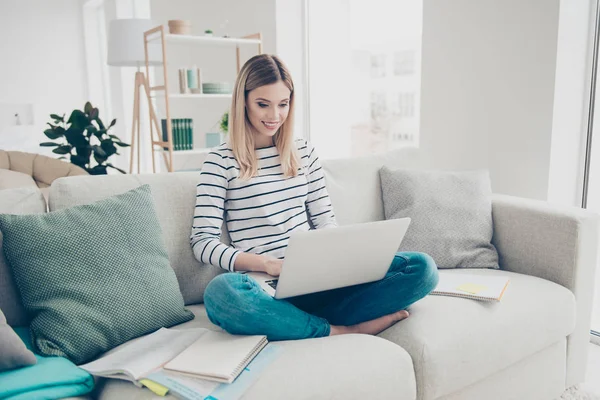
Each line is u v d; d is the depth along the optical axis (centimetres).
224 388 96
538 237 166
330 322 136
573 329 157
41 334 113
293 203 160
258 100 152
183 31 338
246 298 115
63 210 126
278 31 342
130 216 132
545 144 212
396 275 133
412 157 209
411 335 126
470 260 174
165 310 128
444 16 247
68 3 586
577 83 213
